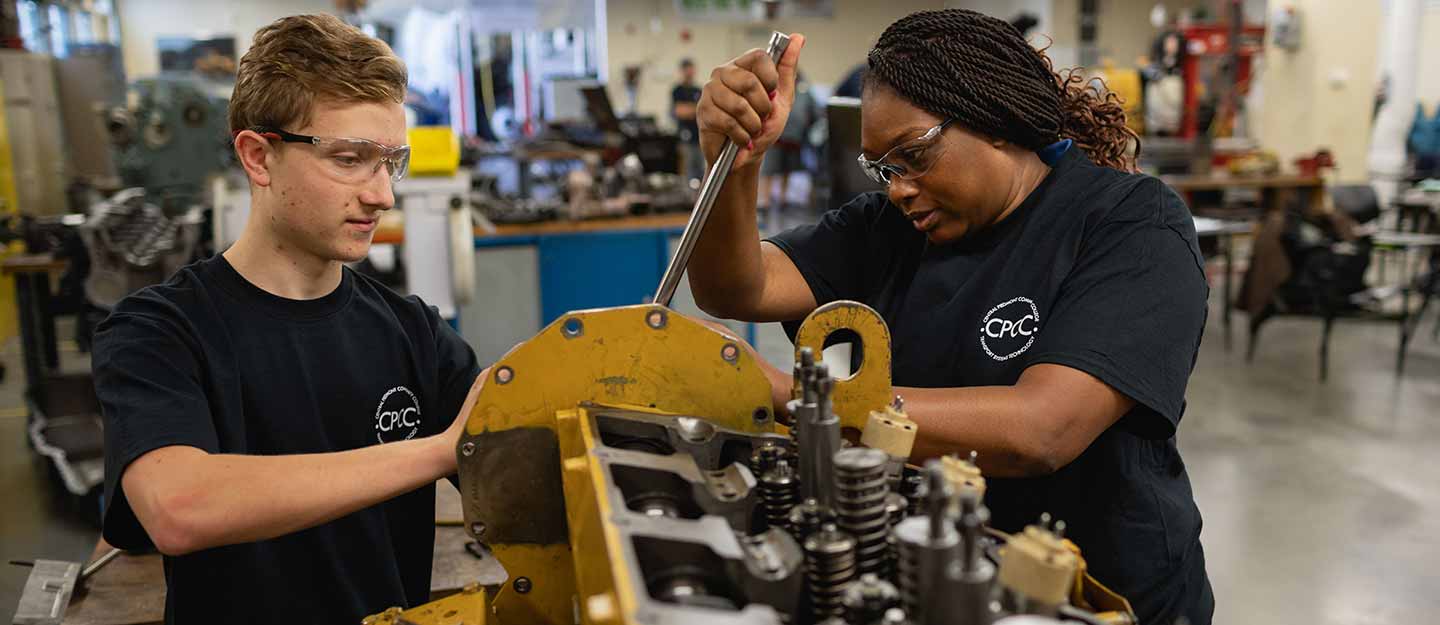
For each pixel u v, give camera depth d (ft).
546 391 2.84
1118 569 3.50
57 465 10.52
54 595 4.59
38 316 12.67
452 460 2.97
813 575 2.18
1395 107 27.50
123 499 3.06
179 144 11.47
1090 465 3.47
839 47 34.32
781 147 27.94
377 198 3.39
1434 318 18.45
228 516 2.82
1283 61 24.98
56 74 18.88
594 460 2.45
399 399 3.83
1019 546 2.01
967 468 2.32
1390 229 23.34
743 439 2.78
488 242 12.19
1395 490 10.84
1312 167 21.12
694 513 2.52
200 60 16.85
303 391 3.54
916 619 1.94
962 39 3.34
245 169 3.39
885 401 2.85
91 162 19.08
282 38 3.25
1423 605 8.57
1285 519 10.20
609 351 2.84
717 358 2.88
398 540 3.90
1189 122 23.61
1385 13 28.04
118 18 28.30
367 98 3.30
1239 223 17.94
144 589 4.91
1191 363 3.34
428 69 29.04
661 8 32.91
